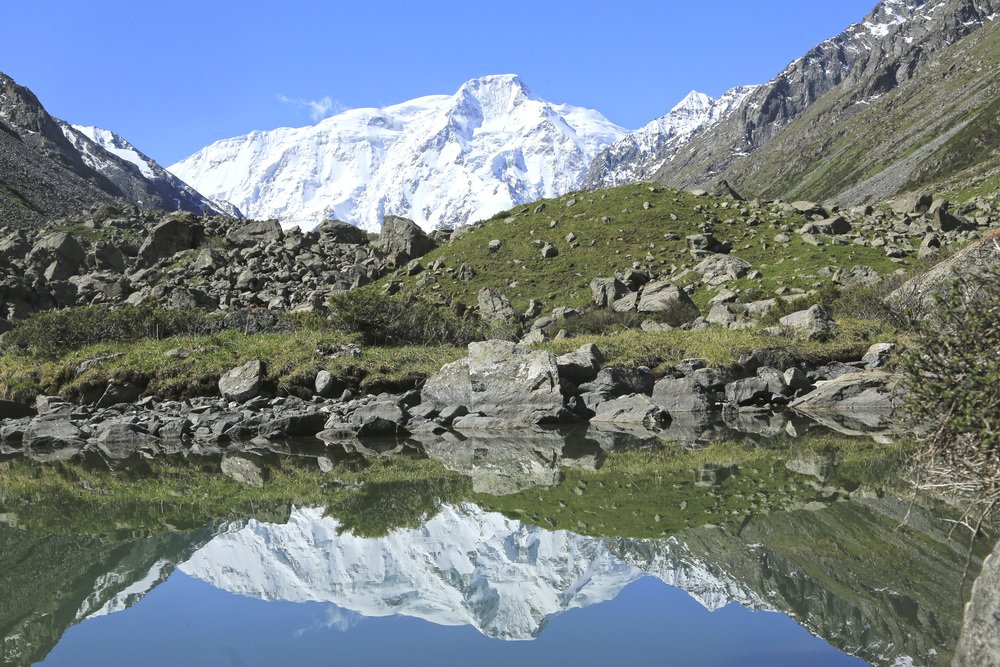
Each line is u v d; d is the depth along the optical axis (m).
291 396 23.62
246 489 14.41
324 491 14.02
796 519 10.25
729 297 46.72
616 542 9.83
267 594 8.46
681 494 12.34
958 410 6.28
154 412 23.30
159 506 13.05
